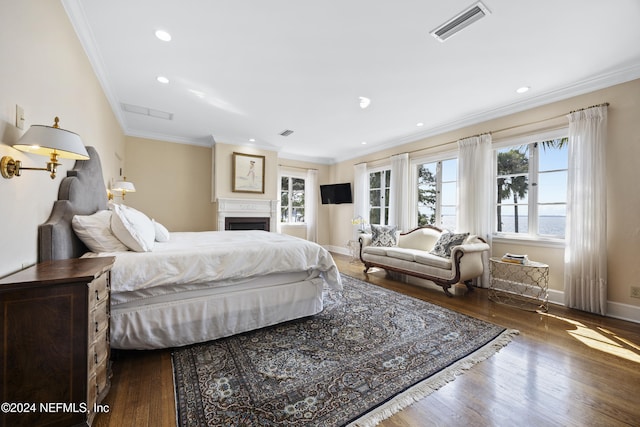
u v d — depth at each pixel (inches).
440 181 177.9
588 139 109.2
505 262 121.6
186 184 209.2
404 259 153.9
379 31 83.4
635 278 100.0
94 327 46.3
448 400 55.4
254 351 74.2
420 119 159.5
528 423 49.3
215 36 86.6
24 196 53.2
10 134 48.6
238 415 50.1
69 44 75.6
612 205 105.6
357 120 163.2
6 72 47.3
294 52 94.9
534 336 86.0
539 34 83.6
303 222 269.7
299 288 94.7
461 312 107.0
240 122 169.3
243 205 214.7
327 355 72.5
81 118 87.6
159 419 48.9
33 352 39.3
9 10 48.0
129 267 67.2
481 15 75.8
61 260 57.6
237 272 81.8
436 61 99.4
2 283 37.4
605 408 53.6
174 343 73.2
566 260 114.6
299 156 263.1
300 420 49.1
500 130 142.6
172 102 138.7
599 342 82.2
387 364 68.4
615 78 104.2
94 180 90.1
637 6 71.2
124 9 75.0
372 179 237.8
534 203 131.3
